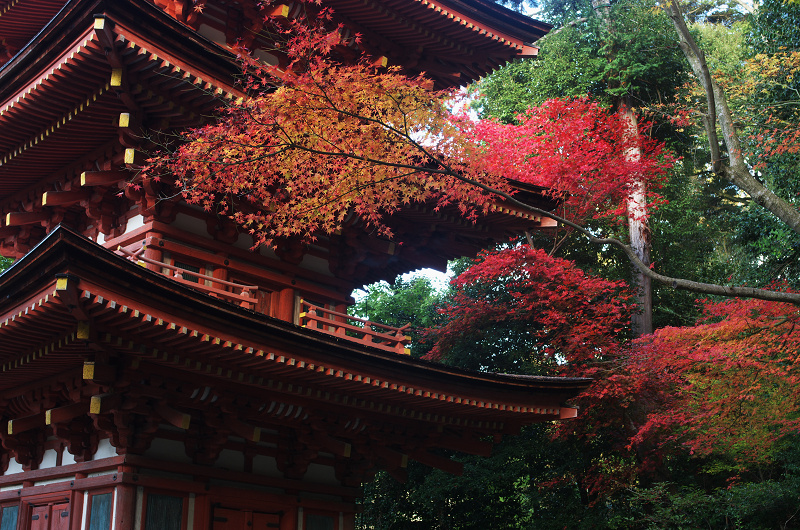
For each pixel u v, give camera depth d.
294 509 12.80
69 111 11.64
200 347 9.78
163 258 12.19
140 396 10.30
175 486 10.90
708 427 18.08
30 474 12.11
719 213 31.47
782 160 19.48
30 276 8.49
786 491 16.86
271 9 13.80
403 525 23.06
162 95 11.31
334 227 14.26
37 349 9.95
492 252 21.02
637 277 24.14
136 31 10.27
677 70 26.58
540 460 22.41
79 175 13.16
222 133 10.00
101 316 8.75
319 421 12.50
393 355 11.60
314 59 11.60
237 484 11.99
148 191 11.79
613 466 21.50
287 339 10.37
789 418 17.66
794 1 15.23
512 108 27.50
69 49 10.55
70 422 11.02
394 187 11.32
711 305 18.28
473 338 23.62
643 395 19.25
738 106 19.52
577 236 25.69
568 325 20.66
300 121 9.74
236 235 13.19
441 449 23.28
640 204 24.19
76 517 10.88
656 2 26.02
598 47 27.16
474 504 22.25
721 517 18.19
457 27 15.61
